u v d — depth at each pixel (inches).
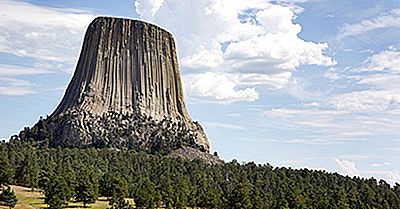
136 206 7396.7
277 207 7751.0
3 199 6939.0
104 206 7721.5
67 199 7391.7
